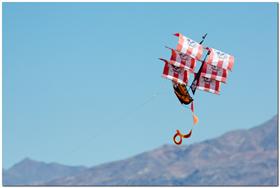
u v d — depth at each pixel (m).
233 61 159.25
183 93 158.75
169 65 158.62
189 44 157.25
